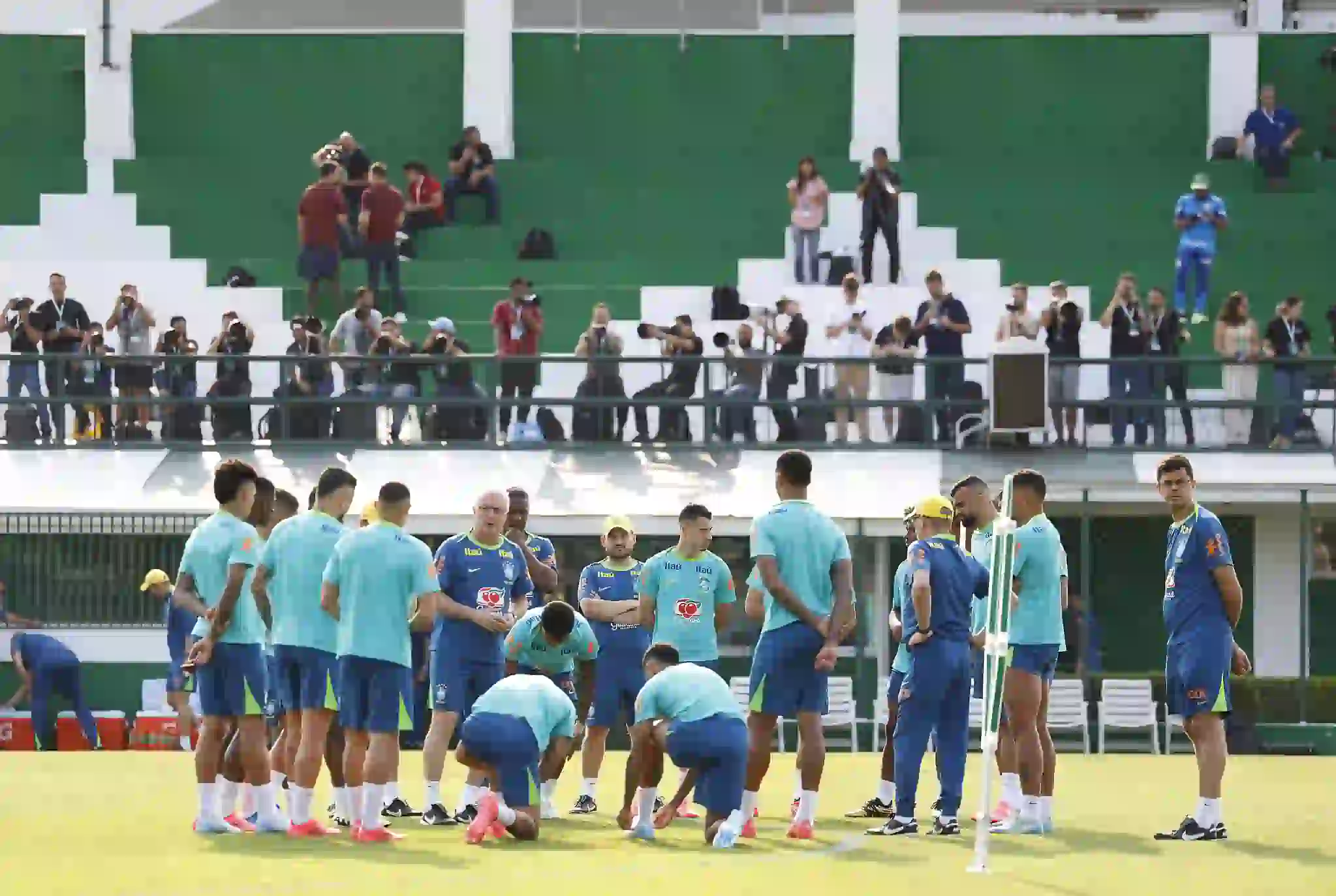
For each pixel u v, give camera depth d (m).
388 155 135.12
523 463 97.81
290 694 49.81
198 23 138.88
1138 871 42.75
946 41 135.88
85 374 102.06
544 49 135.88
